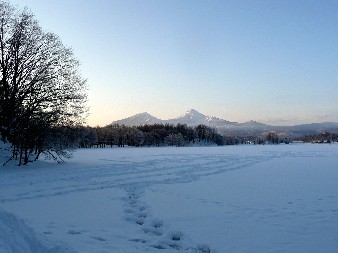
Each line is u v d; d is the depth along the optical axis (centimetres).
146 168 2745
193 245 862
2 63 2911
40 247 733
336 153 5853
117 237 907
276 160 4047
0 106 2878
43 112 2866
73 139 3225
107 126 15750
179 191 1662
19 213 1107
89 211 1182
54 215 1108
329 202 1407
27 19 3041
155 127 19812
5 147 2902
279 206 1322
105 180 1964
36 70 3030
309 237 926
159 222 1069
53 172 2280
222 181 2062
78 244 821
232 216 1155
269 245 859
